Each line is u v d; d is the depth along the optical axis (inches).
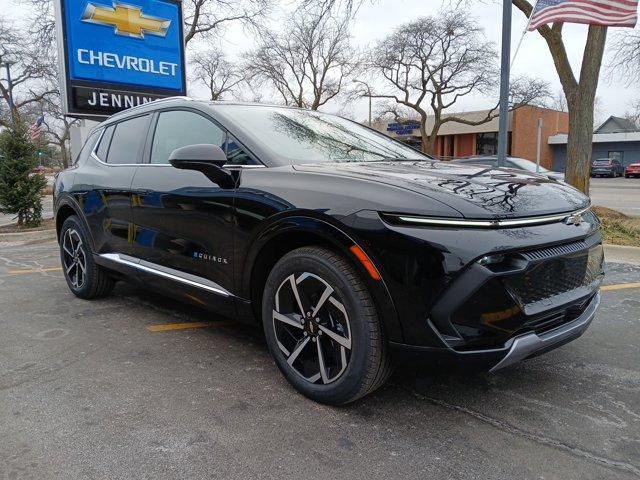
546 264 96.3
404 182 100.1
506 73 300.7
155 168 147.0
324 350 106.3
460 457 91.4
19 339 150.4
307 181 107.5
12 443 95.3
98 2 380.2
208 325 161.5
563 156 1754.4
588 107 382.3
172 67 428.1
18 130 454.0
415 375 122.9
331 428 100.3
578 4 308.0
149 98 415.5
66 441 95.9
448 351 89.9
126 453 92.1
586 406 110.3
